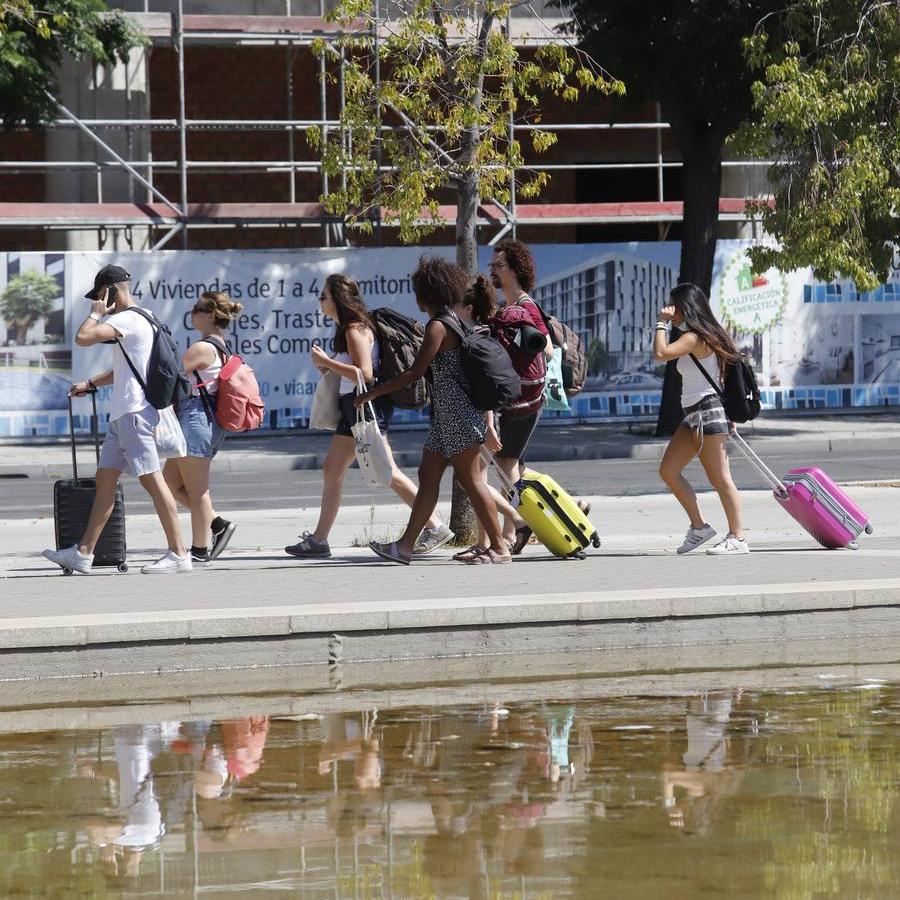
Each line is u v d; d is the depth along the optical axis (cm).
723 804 1360
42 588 2381
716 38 5575
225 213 6706
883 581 2311
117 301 2544
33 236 7619
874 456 5631
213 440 2756
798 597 2186
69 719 1769
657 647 2139
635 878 1154
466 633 2078
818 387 7162
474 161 3469
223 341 2800
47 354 6369
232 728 1709
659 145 7256
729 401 2750
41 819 1346
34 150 7669
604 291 6894
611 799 1384
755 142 5678
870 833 1262
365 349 2694
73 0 5853
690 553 2780
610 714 1748
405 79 3941
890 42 5422
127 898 1124
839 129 5503
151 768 1530
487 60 3547
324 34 6712
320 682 1958
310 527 3647
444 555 2833
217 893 1134
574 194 8244
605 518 3738
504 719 1730
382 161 5388
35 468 5597
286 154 7900
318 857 1223
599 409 6919
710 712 1752
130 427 2528
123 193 7069
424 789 1431
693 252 6147
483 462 2648
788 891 1116
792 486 2781
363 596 2245
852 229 5578
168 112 7744
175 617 2016
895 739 1606
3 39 5628
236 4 6931
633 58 5822
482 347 2553
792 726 1673
